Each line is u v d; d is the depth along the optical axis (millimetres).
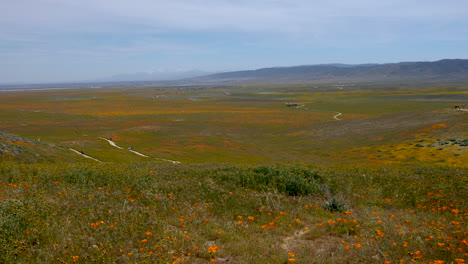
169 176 17094
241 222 9602
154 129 102188
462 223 9656
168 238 7832
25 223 8164
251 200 11891
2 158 33969
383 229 8938
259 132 99500
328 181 15227
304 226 9695
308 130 94750
